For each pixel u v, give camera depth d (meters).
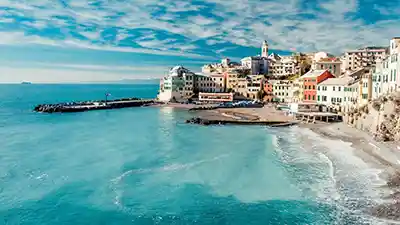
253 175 54.03
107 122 121.31
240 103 178.75
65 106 173.38
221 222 38.75
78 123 118.31
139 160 63.66
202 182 51.12
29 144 78.81
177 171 56.47
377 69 92.94
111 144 79.00
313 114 116.00
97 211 41.34
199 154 68.38
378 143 69.81
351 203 41.53
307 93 145.75
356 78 120.06
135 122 121.25
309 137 85.88
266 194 46.12
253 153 68.81
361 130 90.75
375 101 83.44
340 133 88.62
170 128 106.12
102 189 48.16
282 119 121.19
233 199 44.78
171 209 42.00
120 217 39.84
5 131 98.62
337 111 121.62
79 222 38.69
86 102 198.50
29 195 46.03
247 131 99.69
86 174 54.94
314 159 62.53
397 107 71.88
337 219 38.03
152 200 44.50
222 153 69.12
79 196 45.69
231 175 54.25
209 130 102.06
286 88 195.50
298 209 41.22
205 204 43.34
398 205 40.28
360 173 52.12
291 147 73.94
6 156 66.81
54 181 51.50
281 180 51.19
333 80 131.38
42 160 63.78
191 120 120.69
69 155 67.69
